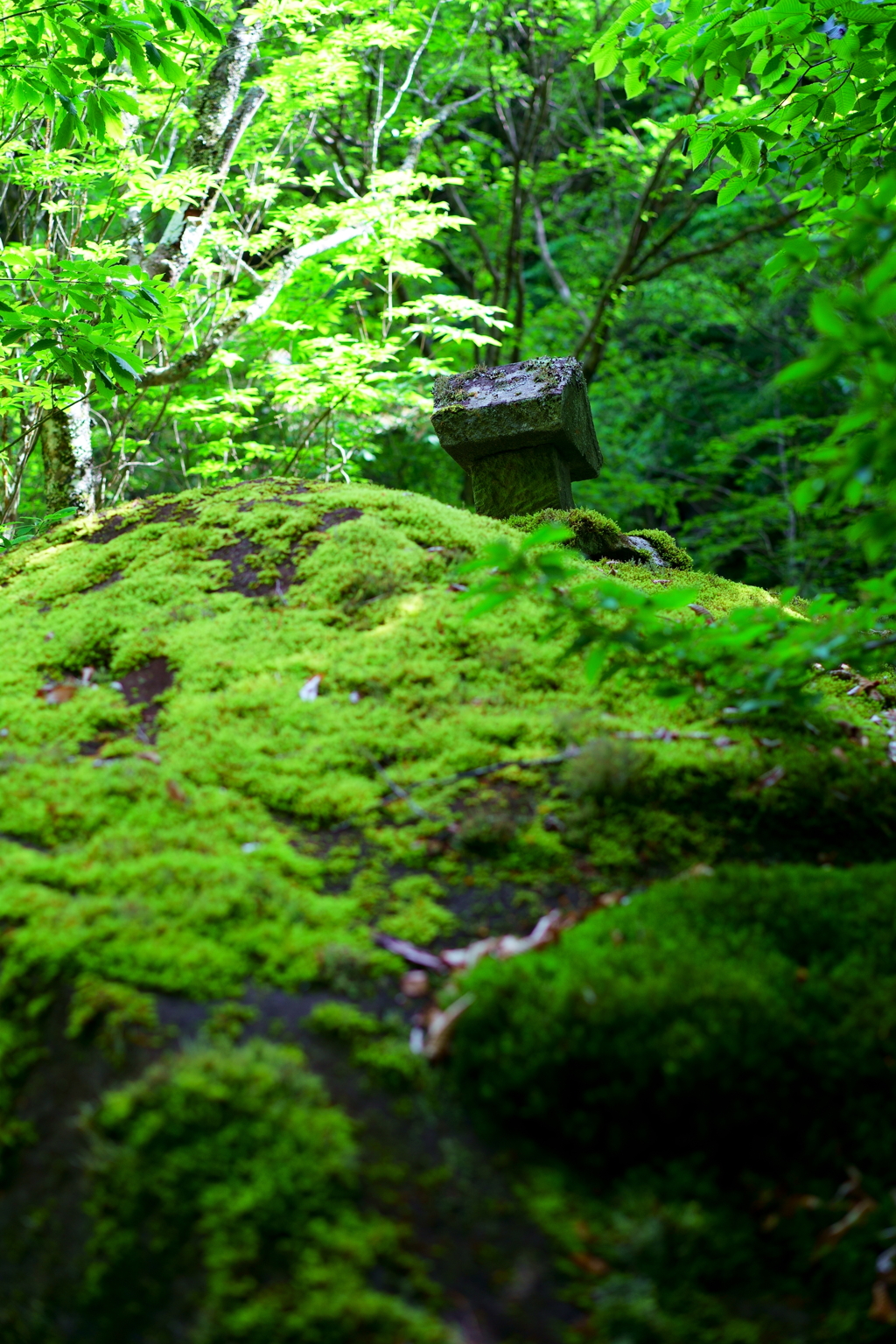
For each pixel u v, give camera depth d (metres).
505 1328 1.20
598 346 11.17
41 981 1.53
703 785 2.12
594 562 3.65
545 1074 1.44
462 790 2.13
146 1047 1.44
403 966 1.66
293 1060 1.44
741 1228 1.35
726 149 3.63
